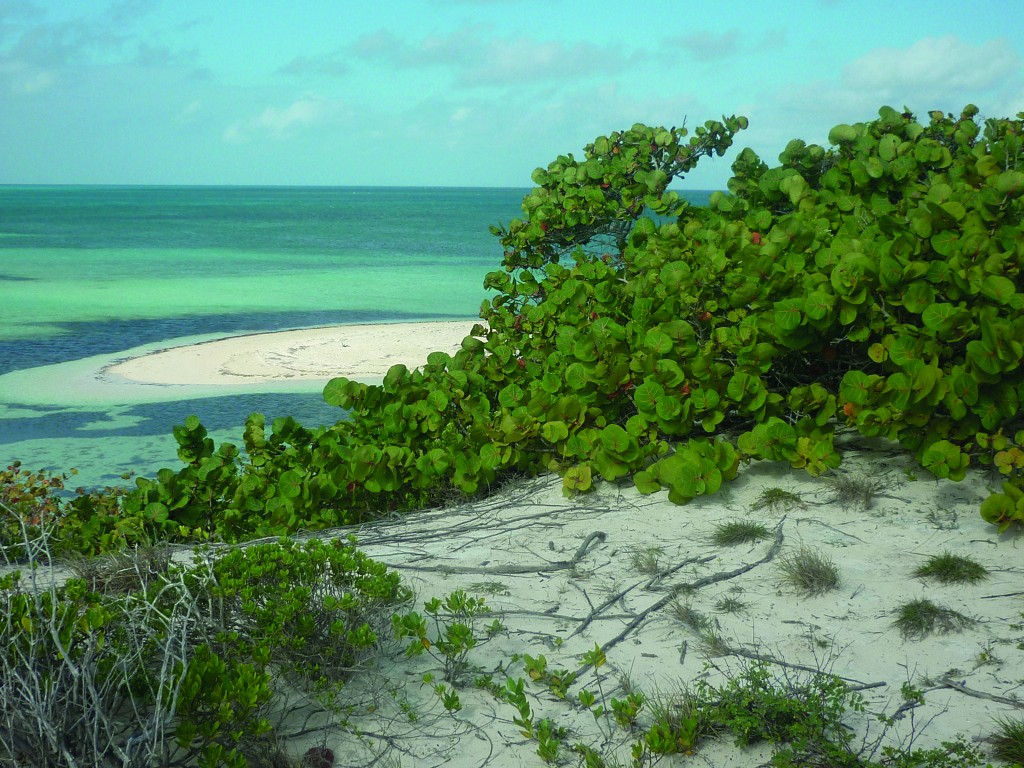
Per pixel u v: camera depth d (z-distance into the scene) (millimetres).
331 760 3230
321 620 3773
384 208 154500
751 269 6059
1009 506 4637
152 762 2857
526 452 6703
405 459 6562
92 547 6176
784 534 5051
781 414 6094
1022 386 5055
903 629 3943
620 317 7324
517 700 3330
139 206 151000
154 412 13617
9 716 2781
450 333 21344
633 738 3328
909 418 5301
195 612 3559
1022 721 3227
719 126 9570
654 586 4598
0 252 50094
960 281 5320
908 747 3135
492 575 4918
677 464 5688
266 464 7074
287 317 24656
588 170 9344
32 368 17156
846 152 7676
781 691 3355
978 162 6703
